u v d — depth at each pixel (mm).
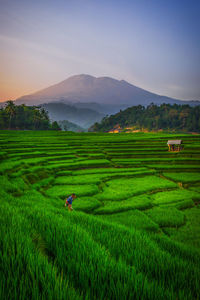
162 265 3805
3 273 2383
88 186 22750
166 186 23562
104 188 22750
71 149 50250
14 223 4363
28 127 153375
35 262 2676
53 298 2018
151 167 34344
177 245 6336
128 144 58438
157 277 3389
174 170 33625
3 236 3389
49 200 16328
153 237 6965
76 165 34594
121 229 6746
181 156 44406
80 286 2564
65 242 3939
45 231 4539
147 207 17266
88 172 30281
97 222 7438
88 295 2266
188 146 50969
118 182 25609
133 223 13273
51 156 41469
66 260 3246
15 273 2371
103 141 63000
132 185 23953
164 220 14164
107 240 5168
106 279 2709
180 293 2674
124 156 44625
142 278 2898
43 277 2330
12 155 36281
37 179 25172
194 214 15969
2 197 11508
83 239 4277
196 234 12219
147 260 3961
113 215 14938
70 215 8352
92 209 16172
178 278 3318
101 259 3330
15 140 57156
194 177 28484
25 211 6504
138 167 36562
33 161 31969
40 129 164000
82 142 61250
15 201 10922
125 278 2818
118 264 3197
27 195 16844
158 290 2598
